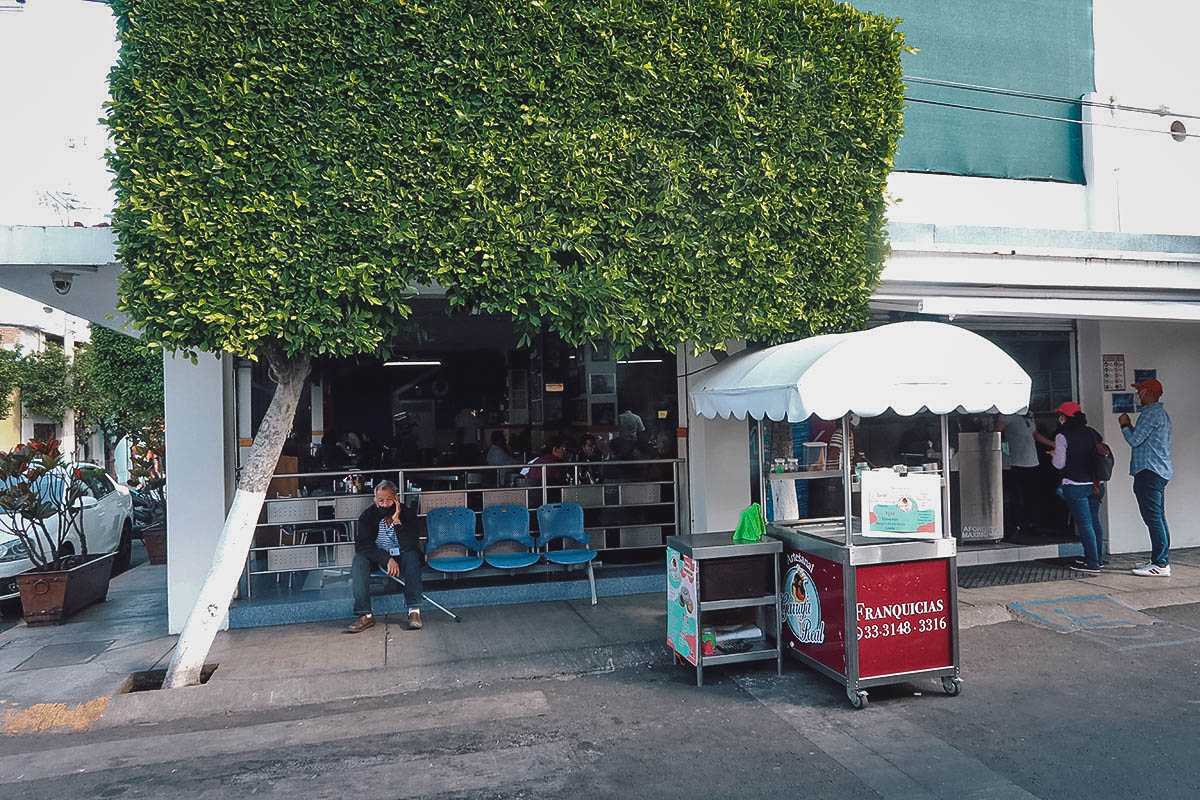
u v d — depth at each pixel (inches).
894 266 298.0
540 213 244.7
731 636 235.5
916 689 221.3
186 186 215.3
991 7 381.7
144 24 219.0
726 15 266.4
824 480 335.9
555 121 247.8
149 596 371.6
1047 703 209.0
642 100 257.0
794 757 180.1
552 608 307.1
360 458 389.7
